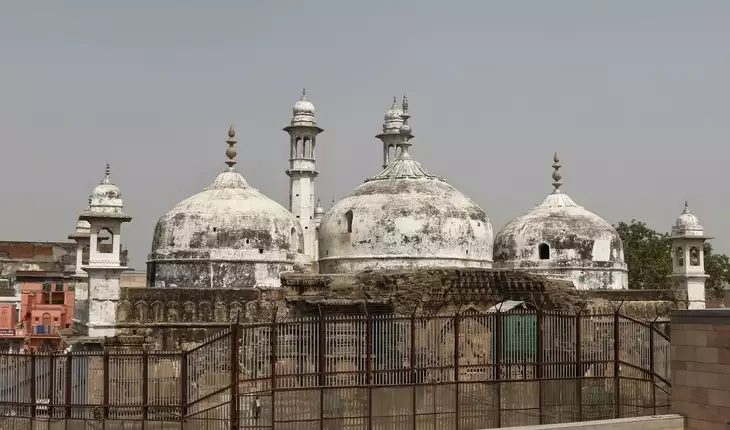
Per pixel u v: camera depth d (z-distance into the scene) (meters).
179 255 37.69
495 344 22.00
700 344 18.27
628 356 23.28
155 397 20.72
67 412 20.66
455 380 21.09
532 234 43.06
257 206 39.00
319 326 20.77
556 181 45.47
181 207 39.00
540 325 22.19
